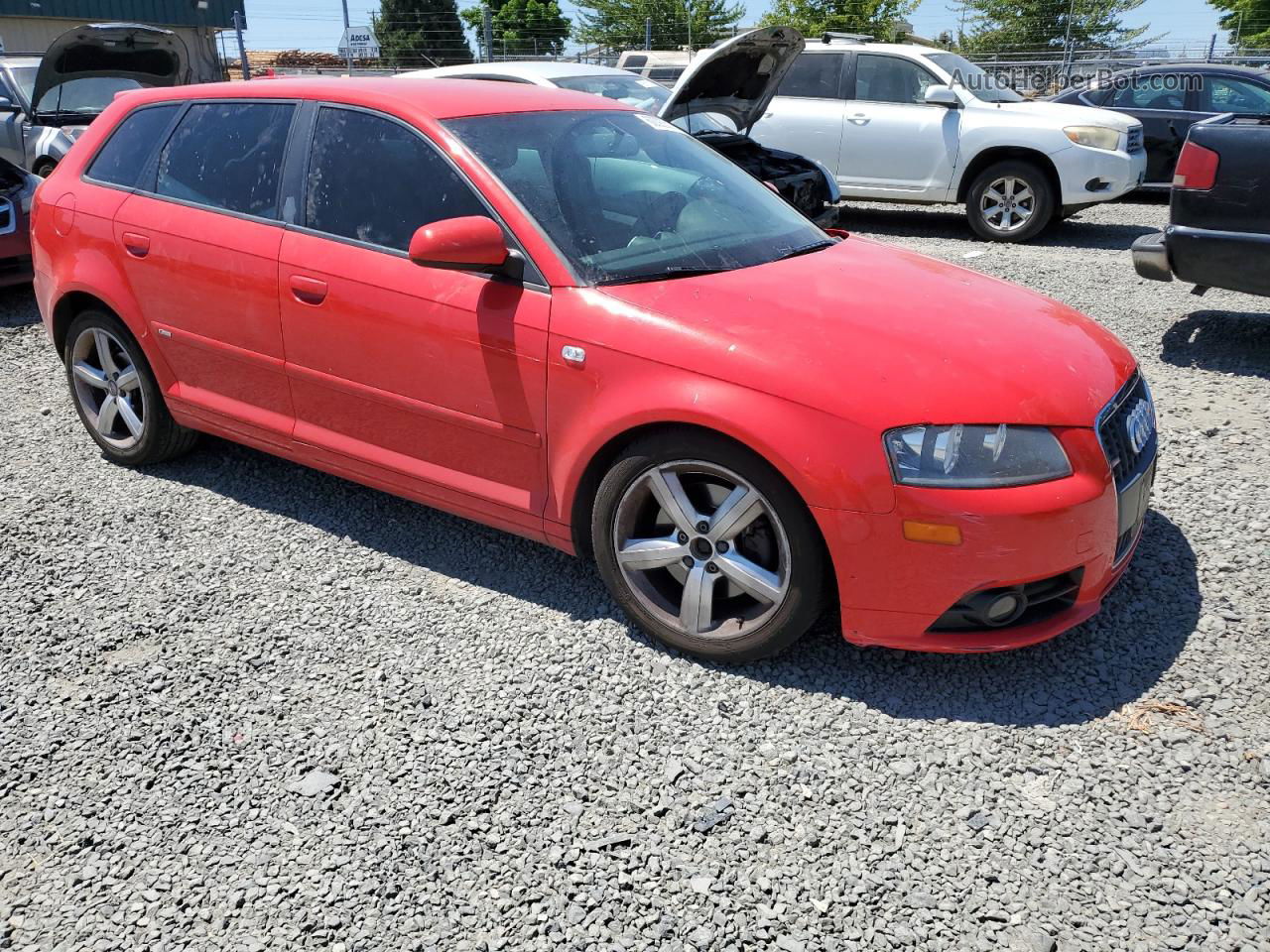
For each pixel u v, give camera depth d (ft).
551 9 157.79
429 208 11.40
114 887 7.87
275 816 8.53
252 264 12.53
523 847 8.19
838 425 9.10
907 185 33.19
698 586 10.21
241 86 13.50
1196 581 11.80
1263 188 18.39
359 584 12.09
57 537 13.24
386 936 7.41
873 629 9.58
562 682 10.19
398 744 9.37
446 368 11.15
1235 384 18.43
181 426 14.84
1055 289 25.20
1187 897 7.63
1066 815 8.43
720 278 10.82
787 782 8.84
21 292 27.32
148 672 10.41
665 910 7.60
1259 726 9.41
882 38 87.56
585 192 11.53
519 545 12.95
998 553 9.04
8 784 8.93
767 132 34.42
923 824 8.37
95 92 37.47
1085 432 9.37
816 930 7.40
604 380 10.09
